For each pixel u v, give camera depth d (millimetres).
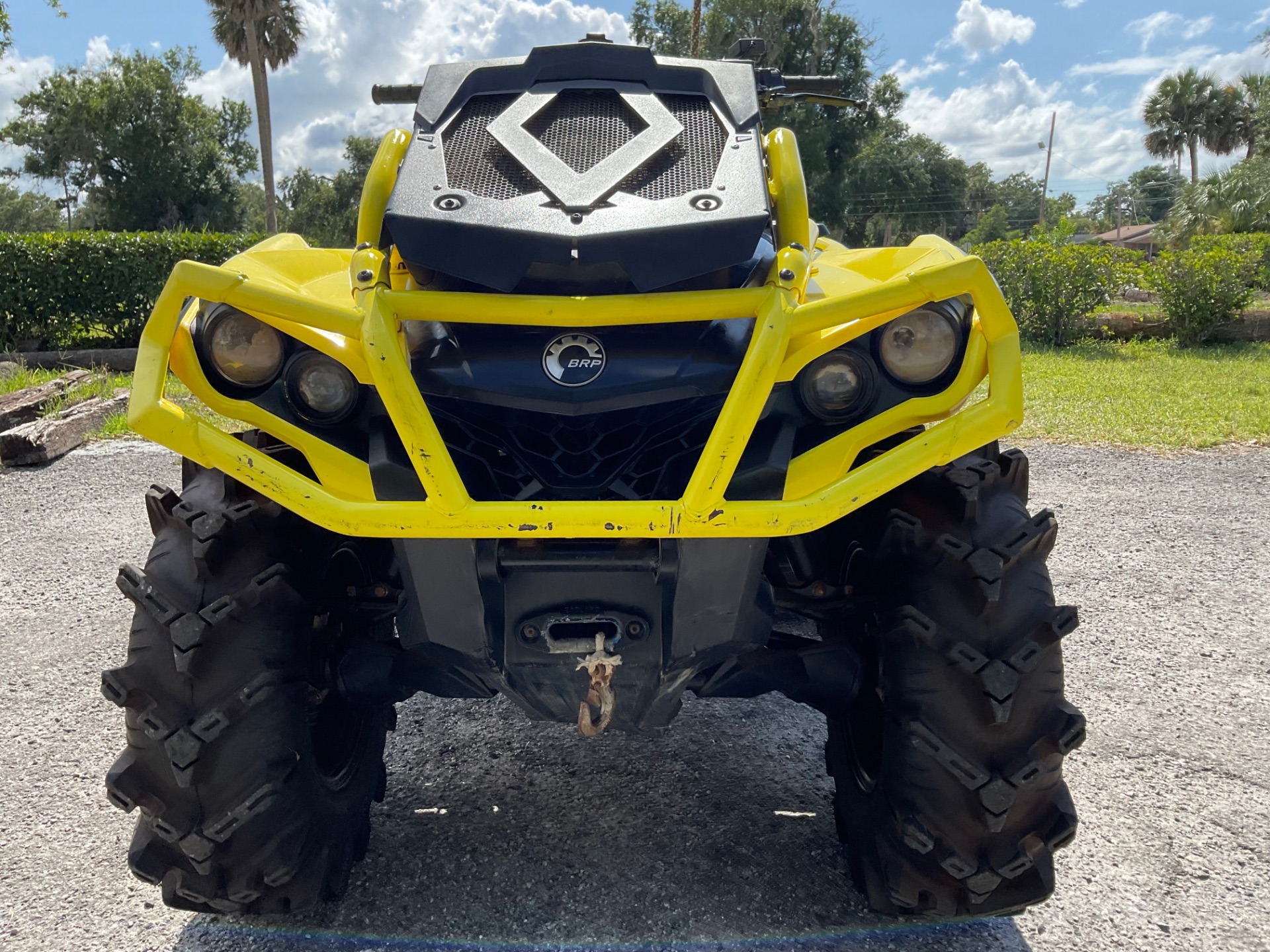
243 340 2168
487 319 2027
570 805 3043
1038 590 2174
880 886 2393
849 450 2127
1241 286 14773
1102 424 8867
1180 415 9141
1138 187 107562
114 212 48469
